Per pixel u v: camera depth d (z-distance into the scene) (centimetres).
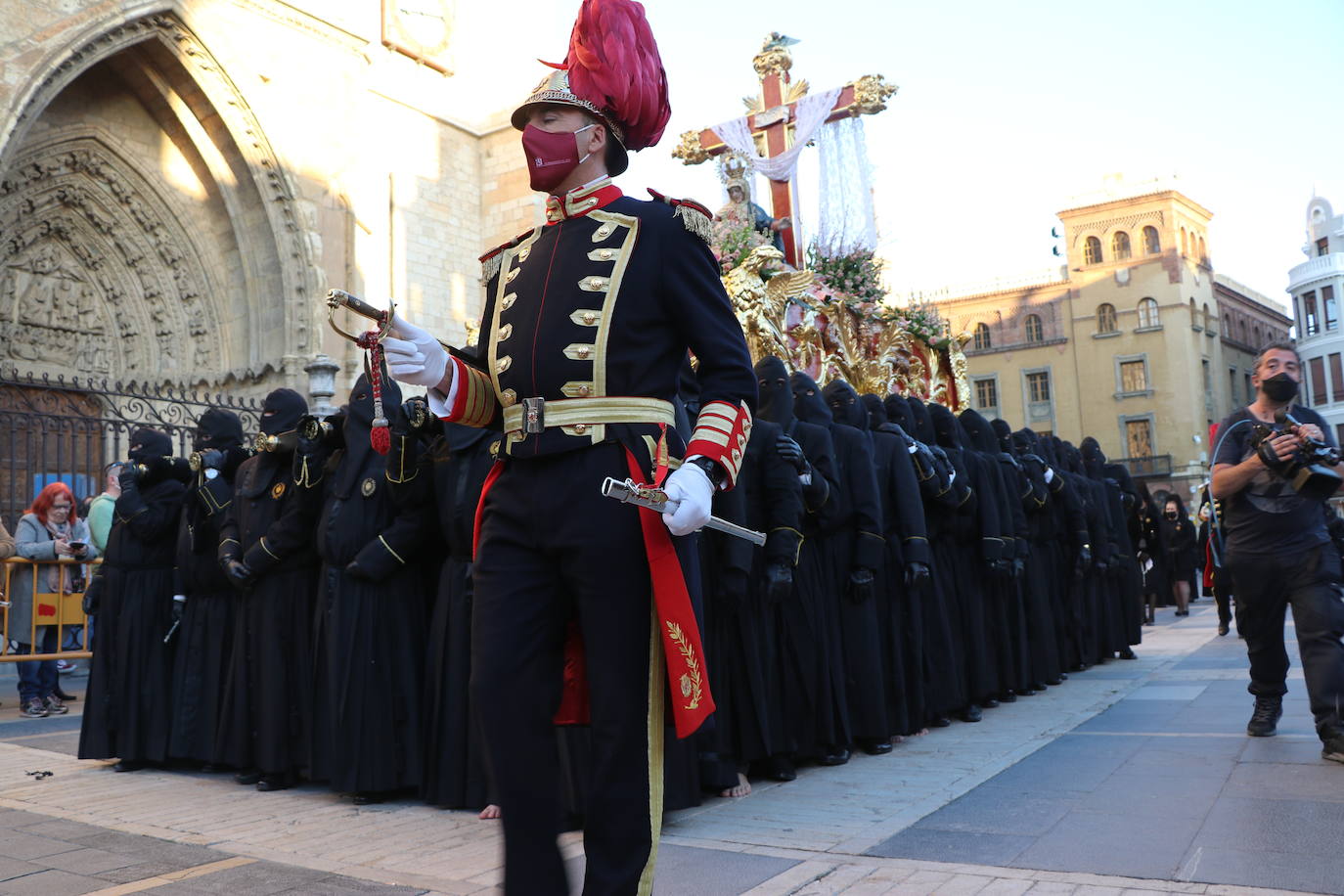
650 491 200
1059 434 5472
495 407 243
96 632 615
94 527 902
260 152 1641
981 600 734
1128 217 5409
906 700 627
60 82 1390
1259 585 530
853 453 593
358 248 1769
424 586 540
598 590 217
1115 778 472
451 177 2038
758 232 1059
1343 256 5747
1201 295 5512
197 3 1539
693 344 231
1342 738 475
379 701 497
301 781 568
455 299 2005
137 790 539
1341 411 5712
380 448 245
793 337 892
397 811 481
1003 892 315
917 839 382
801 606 543
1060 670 880
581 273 229
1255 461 519
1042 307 5581
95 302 1595
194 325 1670
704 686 216
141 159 1611
